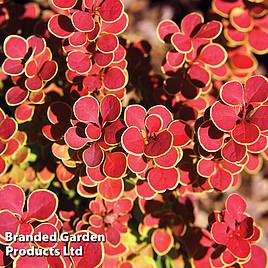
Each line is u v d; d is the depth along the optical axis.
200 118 0.41
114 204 0.44
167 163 0.40
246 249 0.40
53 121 0.42
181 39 0.43
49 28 0.41
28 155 0.45
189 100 0.45
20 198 0.40
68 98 0.45
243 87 0.42
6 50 0.42
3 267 0.41
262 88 0.40
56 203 0.40
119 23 0.42
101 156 0.40
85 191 0.43
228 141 0.40
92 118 0.41
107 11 0.41
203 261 0.45
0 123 0.42
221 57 0.43
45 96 0.44
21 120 0.43
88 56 0.42
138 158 0.40
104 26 0.42
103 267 0.44
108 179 0.41
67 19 0.42
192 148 0.43
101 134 0.41
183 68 0.45
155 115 0.40
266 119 0.40
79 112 0.41
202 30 0.43
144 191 0.42
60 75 0.45
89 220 0.43
